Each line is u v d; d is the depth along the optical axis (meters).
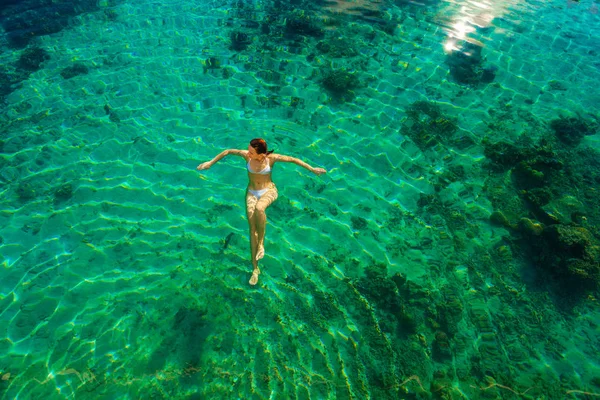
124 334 5.98
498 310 6.83
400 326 6.46
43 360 5.62
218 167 8.77
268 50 12.43
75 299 6.38
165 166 8.70
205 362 5.73
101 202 7.91
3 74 10.87
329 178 8.71
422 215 8.23
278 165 8.88
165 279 6.73
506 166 9.44
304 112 10.28
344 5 15.50
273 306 6.50
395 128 10.08
